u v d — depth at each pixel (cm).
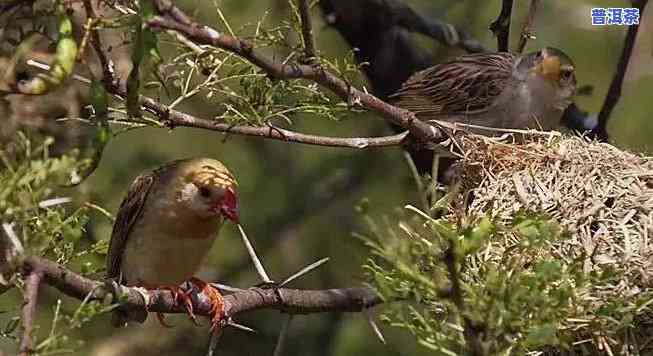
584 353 961
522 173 1163
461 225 891
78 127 1091
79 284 761
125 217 1028
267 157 1777
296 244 1738
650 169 1167
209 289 988
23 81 780
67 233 743
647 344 969
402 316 744
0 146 862
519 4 1856
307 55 898
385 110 1096
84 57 883
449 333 723
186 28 773
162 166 1039
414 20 1562
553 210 1120
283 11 1449
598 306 946
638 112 1791
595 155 1181
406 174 1579
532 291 707
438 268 713
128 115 907
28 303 711
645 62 1817
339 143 1073
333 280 1719
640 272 1020
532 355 896
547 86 1441
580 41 1850
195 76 1103
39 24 816
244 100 973
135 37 775
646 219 1090
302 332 1570
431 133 1159
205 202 998
